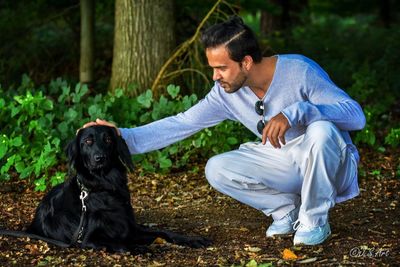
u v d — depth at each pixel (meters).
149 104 8.27
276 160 5.50
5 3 13.17
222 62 5.04
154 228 6.08
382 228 6.02
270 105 5.30
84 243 5.45
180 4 11.02
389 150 9.46
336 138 5.14
